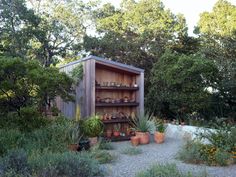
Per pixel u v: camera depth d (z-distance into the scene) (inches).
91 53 590.2
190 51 569.6
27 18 569.6
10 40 561.6
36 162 171.9
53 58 691.4
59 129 260.4
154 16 583.5
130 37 589.0
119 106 374.3
